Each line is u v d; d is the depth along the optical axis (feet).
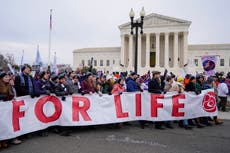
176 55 197.77
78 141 20.02
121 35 207.92
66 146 18.51
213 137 22.25
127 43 216.74
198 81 31.17
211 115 28.27
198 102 27.66
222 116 35.27
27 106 20.22
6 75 19.52
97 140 20.42
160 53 218.79
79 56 250.16
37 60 56.24
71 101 23.06
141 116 25.91
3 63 160.76
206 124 28.48
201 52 215.92
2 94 19.10
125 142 19.86
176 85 27.50
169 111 26.25
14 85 21.36
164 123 27.53
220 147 19.01
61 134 22.13
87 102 23.68
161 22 202.08
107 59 238.48
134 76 29.45
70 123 22.59
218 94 40.22
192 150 18.07
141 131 24.31
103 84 33.42
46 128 21.67
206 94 28.30
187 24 196.13
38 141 19.92
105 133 23.15
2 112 18.20
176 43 198.39
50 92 22.63
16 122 19.17
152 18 204.95
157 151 17.61
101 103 24.30
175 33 198.90
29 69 21.75
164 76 34.68
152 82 26.71
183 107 26.73
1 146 18.16
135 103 25.84
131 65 199.72
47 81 24.16
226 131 24.98
